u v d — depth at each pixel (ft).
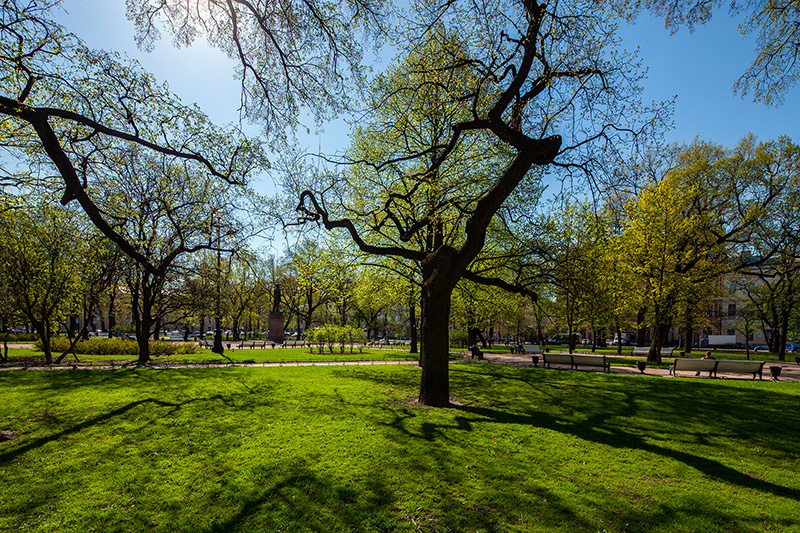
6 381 40.81
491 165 54.24
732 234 81.71
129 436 23.24
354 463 19.13
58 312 77.15
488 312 84.89
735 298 139.95
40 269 66.69
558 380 48.47
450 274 32.73
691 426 27.76
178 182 60.23
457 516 14.66
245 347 110.11
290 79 32.94
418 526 14.07
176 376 45.03
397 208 47.06
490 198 31.30
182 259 71.41
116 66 29.94
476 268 60.44
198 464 19.22
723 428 27.37
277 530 13.74
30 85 23.57
